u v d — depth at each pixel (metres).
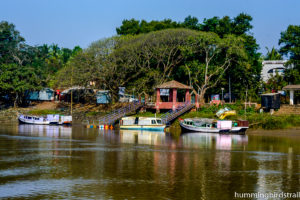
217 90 89.12
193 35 83.75
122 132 66.62
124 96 97.81
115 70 86.94
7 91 102.44
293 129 66.00
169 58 86.38
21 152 42.72
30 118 84.69
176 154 42.44
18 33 130.75
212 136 60.91
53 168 34.25
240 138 58.09
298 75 84.44
